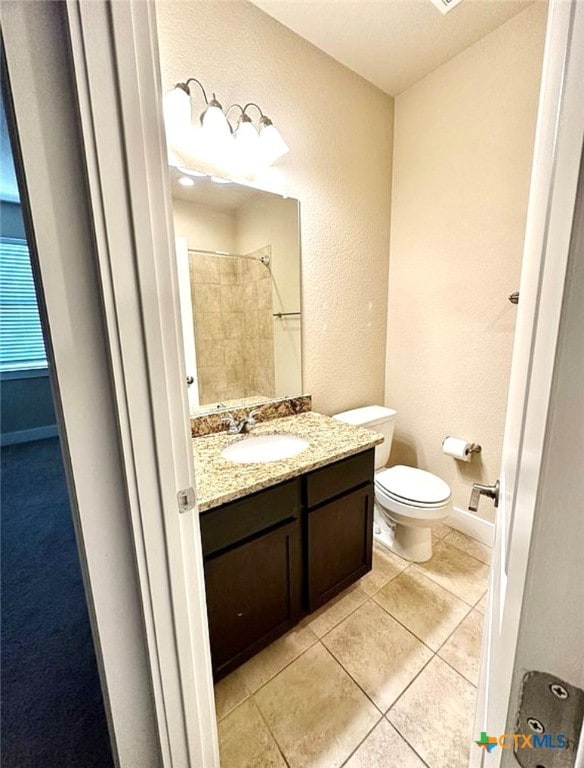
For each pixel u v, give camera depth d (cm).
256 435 159
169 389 66
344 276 196
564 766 30
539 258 42
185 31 126
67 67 52
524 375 48
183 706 79
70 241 56
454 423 200
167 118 123
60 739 106
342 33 154
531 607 31
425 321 205
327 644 138
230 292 160
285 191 165
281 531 126
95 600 68
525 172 156
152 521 68
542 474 29
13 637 141
